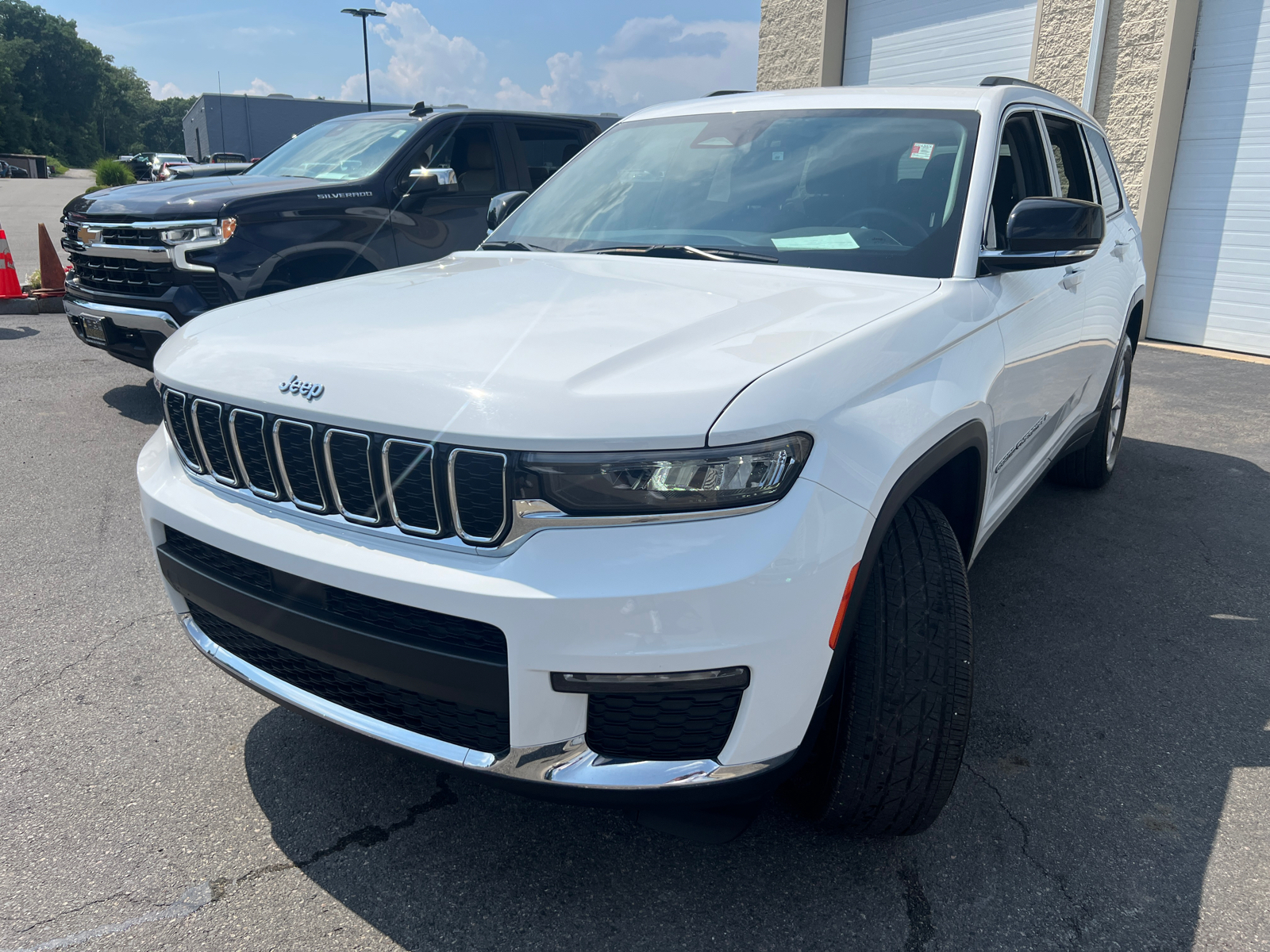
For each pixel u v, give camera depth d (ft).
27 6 398.21
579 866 6.82
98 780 7.79
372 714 6.19
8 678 9.41
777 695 5.41
